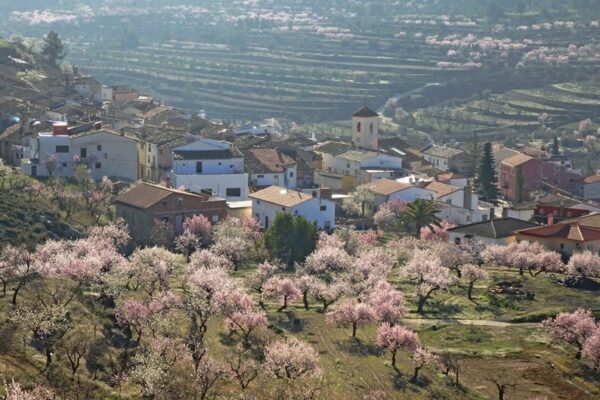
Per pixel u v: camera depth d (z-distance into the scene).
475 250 184.38
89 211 188.00
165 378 100.81
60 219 173.62
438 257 170.50
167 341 108.50
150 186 193.50
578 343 135.75
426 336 139.50
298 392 105.44
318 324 140.38
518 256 174.50
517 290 162.62
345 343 132.62
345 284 150.88
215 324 131.12
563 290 164.38
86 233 171.00
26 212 166.38
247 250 177.38
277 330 134.25
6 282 123.38
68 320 112.00
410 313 150.75
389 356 129.25
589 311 142.50
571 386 124.38
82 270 132.25
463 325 144.75
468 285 167.50
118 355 109.12
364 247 185.75
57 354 103.38
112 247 155.00
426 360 122.19
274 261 169.62
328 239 181.75
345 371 121.62
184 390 101.31
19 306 113.56
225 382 107.31
